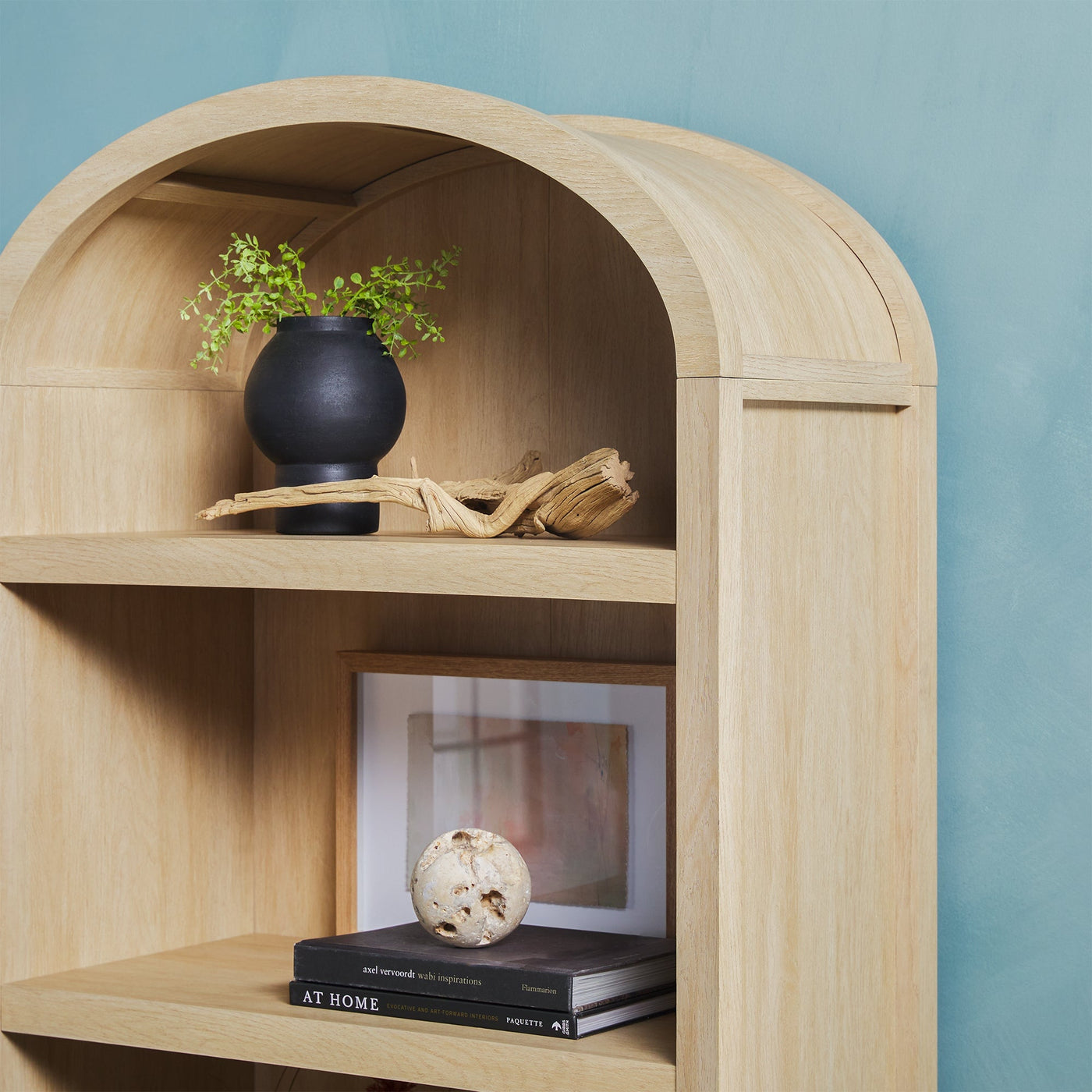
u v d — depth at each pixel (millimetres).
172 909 1512
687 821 1049
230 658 1584
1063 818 1312
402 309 1394
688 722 1046
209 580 1239
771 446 1107
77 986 1334
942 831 1357
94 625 1427
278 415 1330
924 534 1304
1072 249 1300
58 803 1392
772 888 1112
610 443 1432
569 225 1445
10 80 1730
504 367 1482
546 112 1502
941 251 1347
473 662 1474
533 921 1455
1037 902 1322
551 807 1451
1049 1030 1319
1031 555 1319
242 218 1462
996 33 1321
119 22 1680
